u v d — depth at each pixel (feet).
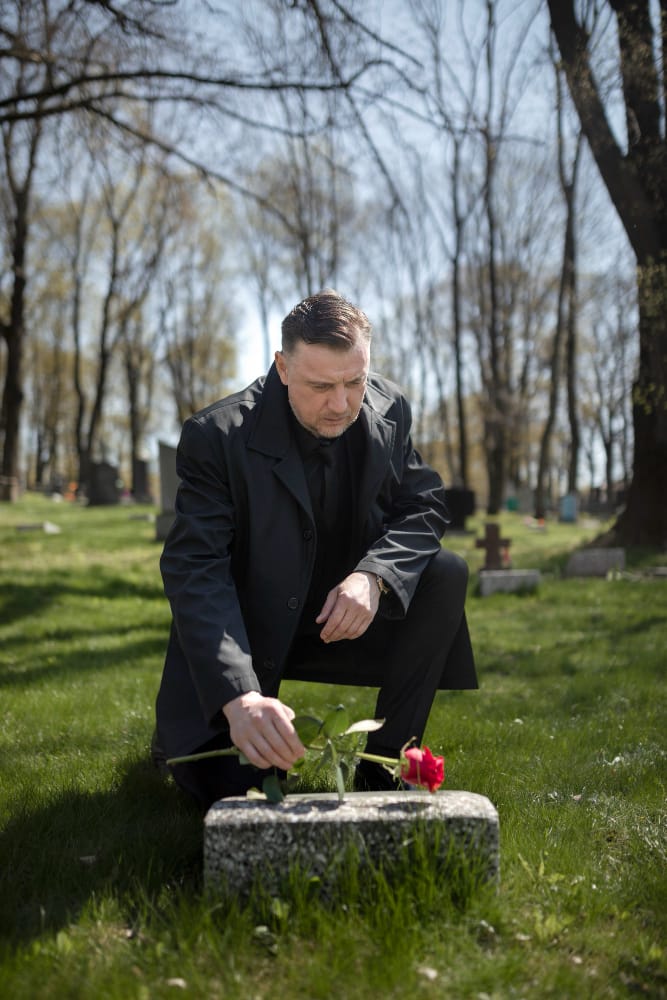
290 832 6.67
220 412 8.48
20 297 87.56
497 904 6.68
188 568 7.87
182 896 6.88
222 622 7.55
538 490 96.07
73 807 9.31
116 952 6.29
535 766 11.25
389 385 9.77
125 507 88.07
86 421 181.78
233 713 7.05
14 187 75.77
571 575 35.94
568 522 92.27
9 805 9.39
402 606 8.13
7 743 12.44
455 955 6.15
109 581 31.94
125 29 27.14
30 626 24.20
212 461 8.27
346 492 8.99
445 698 15.48
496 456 100.68
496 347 96.84
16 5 26.63
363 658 9.68
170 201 36.40
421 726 8.84
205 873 6.70
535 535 66.13
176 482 48.65
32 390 167.32
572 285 88.33
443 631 8.72
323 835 6.70
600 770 11.01
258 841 6.65
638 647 20.22
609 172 35.96
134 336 132.16
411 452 9.69
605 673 17.33
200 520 8.06
